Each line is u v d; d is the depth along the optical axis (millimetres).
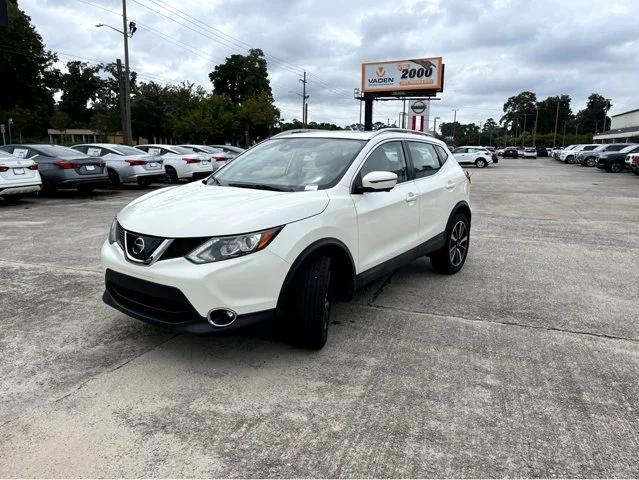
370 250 4121
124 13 28266
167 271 3078
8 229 8305
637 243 7840
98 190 15547
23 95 55031
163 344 3738
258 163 4453
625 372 3408
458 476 2346
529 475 2359
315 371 3352
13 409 2854
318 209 3533
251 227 3143
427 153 5438
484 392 3113
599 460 2473
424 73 38844
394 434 2662
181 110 55500
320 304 3449
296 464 2420
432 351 3701
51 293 4895
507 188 18250
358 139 4449
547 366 3484
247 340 3834
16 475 2311
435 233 5270
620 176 25562
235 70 80812
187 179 18922
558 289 5312
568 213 11305
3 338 3824
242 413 2846
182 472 2352
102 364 3414
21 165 11023
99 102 92312
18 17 50312
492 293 5145
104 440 2582
